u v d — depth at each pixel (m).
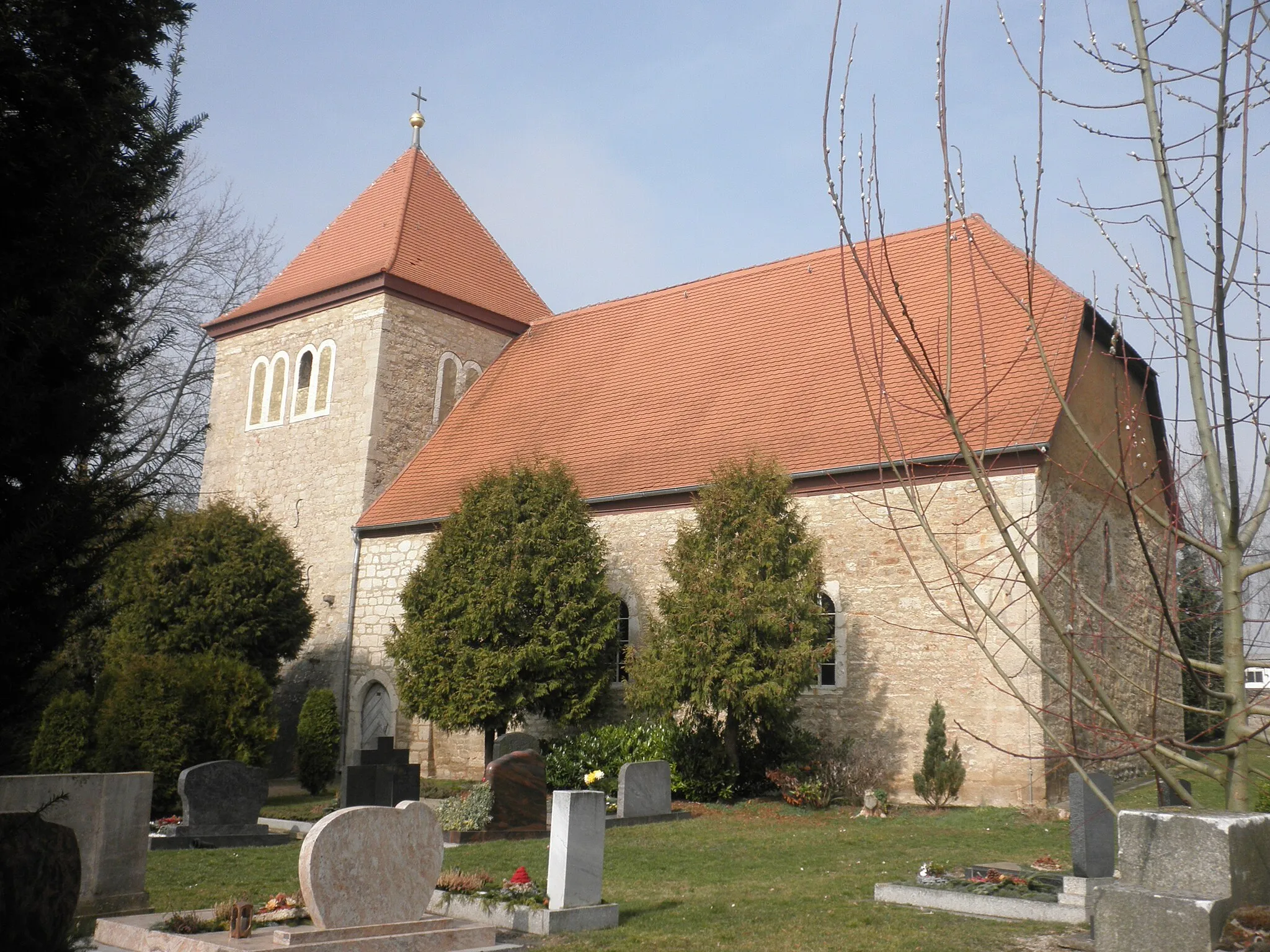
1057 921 9.15
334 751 22.33
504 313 30.83
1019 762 16.92
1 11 6.69
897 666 18.41
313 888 7.85
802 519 18.81
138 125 7.41
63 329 6.46
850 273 24.20
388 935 8.02
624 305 28.78
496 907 9.24
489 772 14.41
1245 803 4.06
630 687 18.67
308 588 27.28
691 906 10.03
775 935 8.72
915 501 4.58
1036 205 4.46
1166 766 4.56
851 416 20.44
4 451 6.34
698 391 23.86
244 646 22.00
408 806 8.51
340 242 31.72
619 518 22.28
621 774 15.84
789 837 14.48
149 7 7.37
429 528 25.58
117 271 7.25
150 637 21.28
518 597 20.30
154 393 31.88
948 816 16.27
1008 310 20.36
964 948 8.20
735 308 25.77
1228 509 4.08
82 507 6.69
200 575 21.75
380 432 27.81
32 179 6.81
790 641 17.55
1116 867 9.98
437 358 29.34
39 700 6.80
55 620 6.65
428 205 31.70
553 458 24.06
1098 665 5.42
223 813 14.32
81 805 9.41
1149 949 4.25
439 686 20.39
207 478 31.41
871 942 8.42
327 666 26.78
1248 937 4.01
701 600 17.66
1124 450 4.80
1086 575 18.30
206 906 10.01
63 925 6.91
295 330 30.38
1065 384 17.80
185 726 16.72
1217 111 4.05
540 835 14.50
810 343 23.12
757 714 17.69
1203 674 4.86
